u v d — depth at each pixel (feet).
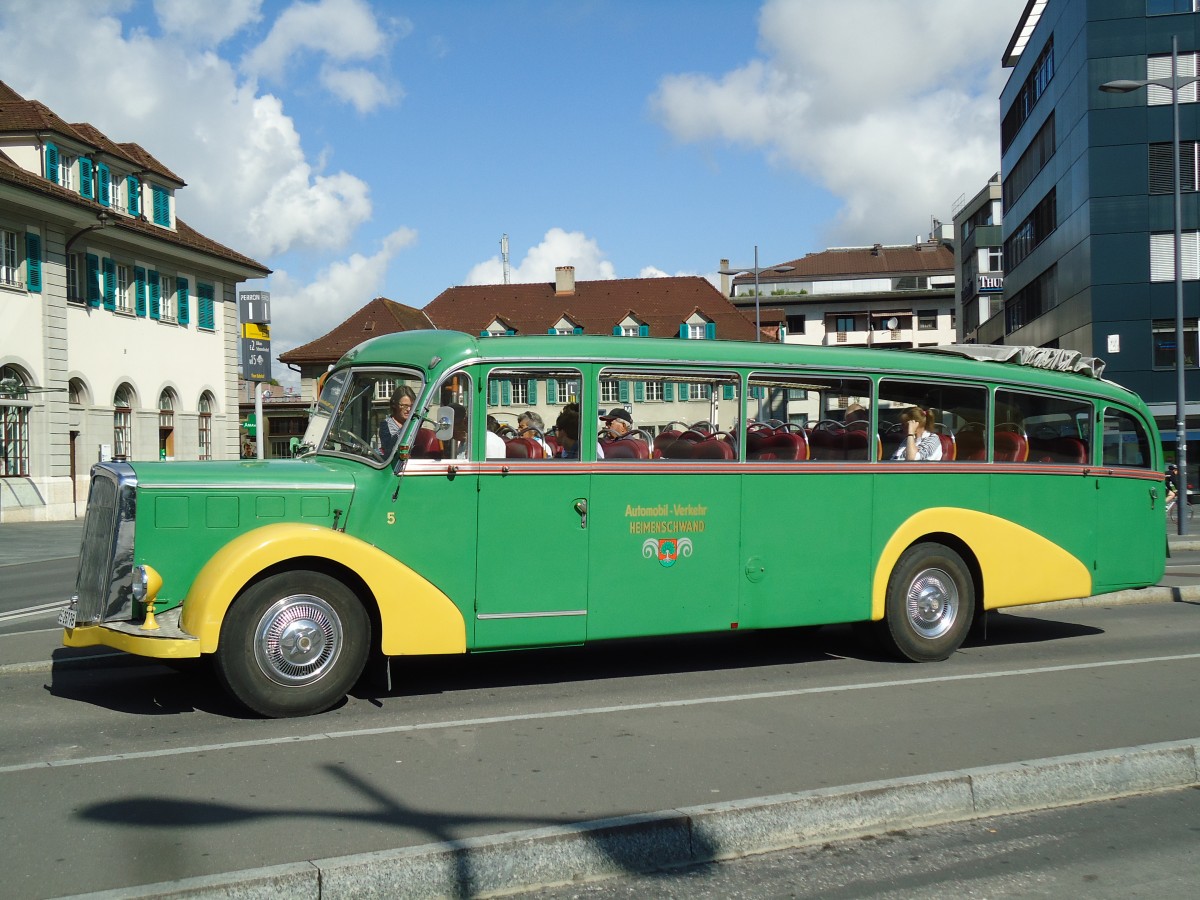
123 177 129.39
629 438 28.22
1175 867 15.94
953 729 22.98
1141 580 36.40
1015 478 33.73
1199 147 131.54
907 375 32.09
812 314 316.19
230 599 23.40
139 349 130.21
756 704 25.61
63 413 114.83
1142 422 36.83
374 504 25.64
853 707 25.26
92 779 19.29
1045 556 34.12
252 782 19.04
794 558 30.04
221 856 15.31
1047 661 31.78
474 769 19.86
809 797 16.99
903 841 16.94
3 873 14.76
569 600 27.22
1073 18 139.44
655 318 219.61
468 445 26.37
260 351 53.62
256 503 24.94
